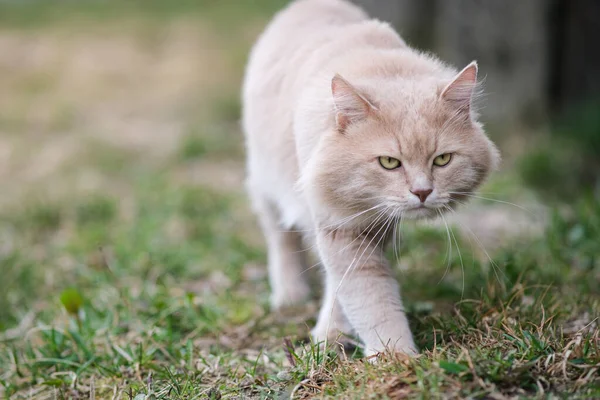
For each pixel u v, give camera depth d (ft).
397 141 14.49
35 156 40.06
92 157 39.11
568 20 37.45
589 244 21.79
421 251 23.50
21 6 80.33
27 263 24.52
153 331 18.02
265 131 18.65
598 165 31.71
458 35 37.29
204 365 16.72
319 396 13.73
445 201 14.88
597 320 16.48
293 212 18.06
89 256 25.31
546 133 35.27
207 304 20.12
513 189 29.86
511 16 36.35
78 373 16.38
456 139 14.87
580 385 12.80
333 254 15.83
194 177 35.63
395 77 15.76
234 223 28.89
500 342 14.46
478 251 23.38
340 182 14.90
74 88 54.19
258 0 81.56
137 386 15.70
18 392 16.67
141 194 32.09
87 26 70.85
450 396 12.64
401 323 15.61
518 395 12.74
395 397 12.97
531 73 36.58
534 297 17.83
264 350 17.75
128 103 51.16
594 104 36.40
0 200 32.89
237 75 56.08
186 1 83.30
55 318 20.20
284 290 21.01
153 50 63.62
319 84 16.02
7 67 58.03
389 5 40.65
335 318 17.31
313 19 19.22
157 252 24.48
